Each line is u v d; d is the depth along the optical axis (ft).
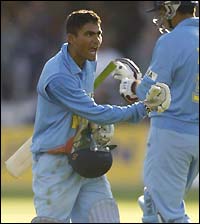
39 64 220.02
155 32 220.23
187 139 88.58
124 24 226.79
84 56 80.48
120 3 228.22
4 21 224.33
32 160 83.87
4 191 180.14
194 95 88.84
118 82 206.90
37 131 82.12
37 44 220.84
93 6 228.63
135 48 224.33
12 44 220.84
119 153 196.13
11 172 86.38
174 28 90.38
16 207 149.79
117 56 220.64
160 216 88.84
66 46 81.10
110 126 82.84
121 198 166.30
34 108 213.87
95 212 82.23
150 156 89.51
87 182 82.53
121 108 79.56
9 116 214.07
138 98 89.25
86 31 79.71
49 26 225.56
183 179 89.15
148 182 89.51
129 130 196.13
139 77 90.53
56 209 81.46
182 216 88.89
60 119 80.89
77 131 81.61
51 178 81.30
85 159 79.46
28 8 227.81
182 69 88.43
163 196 88.79
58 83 79.36
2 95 217.15
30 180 194.49
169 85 88.38
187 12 90.74
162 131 88.79
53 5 228.43
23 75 218.59
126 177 195.62
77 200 82.99
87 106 79.41
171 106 88.79
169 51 88.02
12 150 197.47
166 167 88.79
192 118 88.89
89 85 82.64
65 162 81.51
